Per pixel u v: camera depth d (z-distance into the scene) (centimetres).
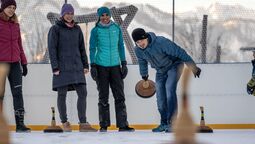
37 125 1148
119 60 1041
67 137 796
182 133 69
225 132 998
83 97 1013
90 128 1008
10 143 71
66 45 1008
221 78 1163
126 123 1038
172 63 933
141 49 931
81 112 1010
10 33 956
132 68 1158
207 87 1161
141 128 1150
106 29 1026
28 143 648
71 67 1009
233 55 1173
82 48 1035
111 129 1145
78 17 1172
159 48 916
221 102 1159
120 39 1043
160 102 970
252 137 798
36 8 1169
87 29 1173
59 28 1009
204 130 1006
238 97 1162
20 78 970
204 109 1159
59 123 1149
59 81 1001
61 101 1004
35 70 1151
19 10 1166
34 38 1165
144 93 1140
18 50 973
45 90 1152
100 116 1027
